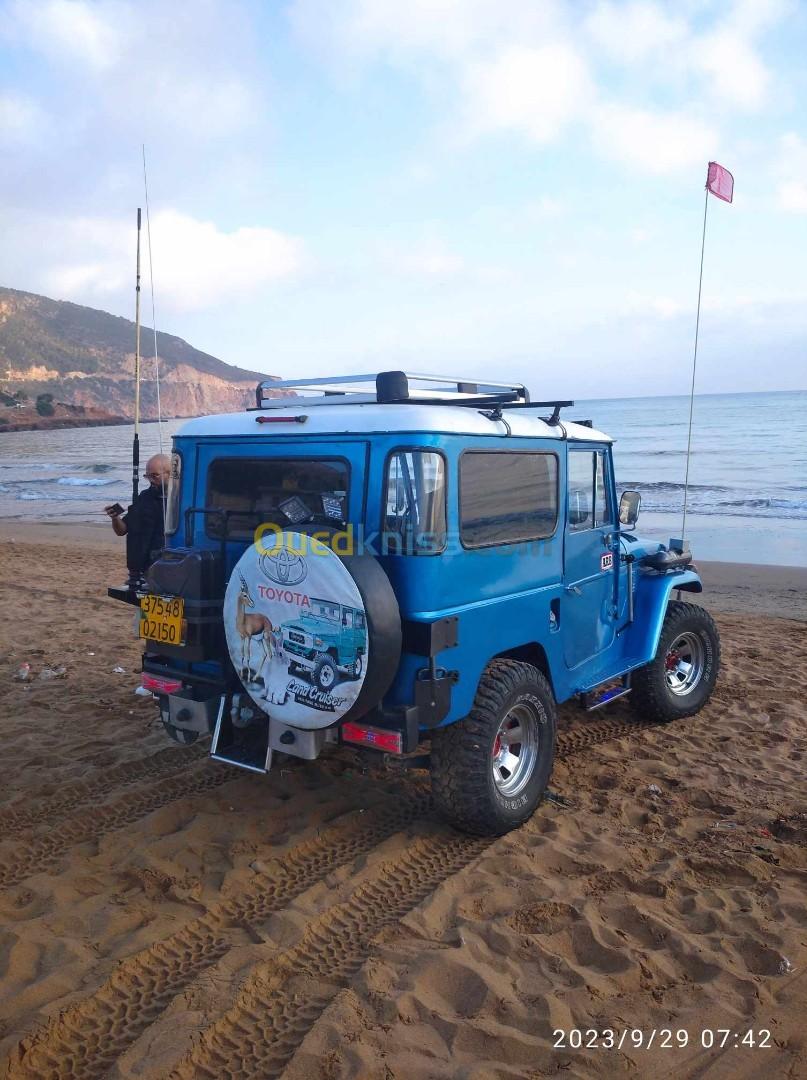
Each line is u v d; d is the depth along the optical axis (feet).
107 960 11.07
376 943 11.51
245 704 13.89
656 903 12.58
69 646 27.94
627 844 14.47
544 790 15.58
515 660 15.49
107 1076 9.05
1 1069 9.11
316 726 12.76
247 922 12.12
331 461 13.53
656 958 11.18
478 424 13.85
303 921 11.94
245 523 14.69
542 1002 10.26
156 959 11.19
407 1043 9.58
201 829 14.79
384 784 16.84
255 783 16.79
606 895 12.79
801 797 16.48
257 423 14.47
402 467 12.82
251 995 10.45
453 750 13.84
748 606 38.14
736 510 73.56
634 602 19.84
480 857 13.91
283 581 12.73
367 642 11.98
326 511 13.62
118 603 35.37
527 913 12.16
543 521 15.79
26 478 131.85
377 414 13.16
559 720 21.16
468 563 13.65
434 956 11.08
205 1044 9.54
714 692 23.53
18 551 53.36
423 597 12.81
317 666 12.53
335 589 12.18
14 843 14.40
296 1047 9.53
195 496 15.43
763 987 10.53
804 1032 9.73
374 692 12.34
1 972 10.83
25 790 16.58
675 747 19.36
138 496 19.21
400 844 14.30
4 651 27.32
